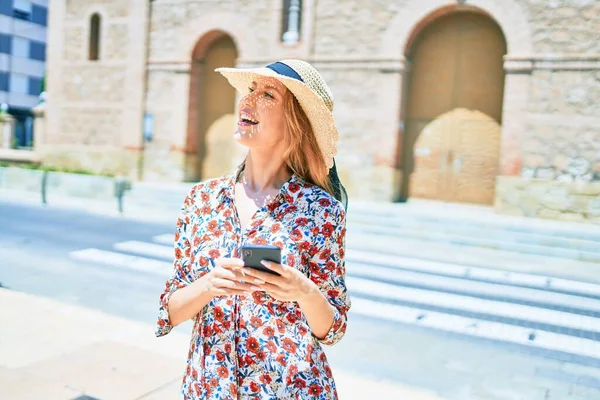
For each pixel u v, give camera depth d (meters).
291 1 14.33
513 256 9.56
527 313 6.26
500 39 12.54
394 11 12.99
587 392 4.15
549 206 11.72
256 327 1.52
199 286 1.51
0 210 12.05
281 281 1.36
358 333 5.36
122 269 7.44
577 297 7.01
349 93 13.58
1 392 3.34
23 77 46.47
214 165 16.08
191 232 1.69
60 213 12.05
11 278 6.68
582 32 11.32
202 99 16.14
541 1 11.57
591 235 9.87
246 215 1.65
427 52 13.27
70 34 17.22
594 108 11.32
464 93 12.97
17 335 4.43
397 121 13.16
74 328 4.69
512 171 11.99
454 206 13.09
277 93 1.65
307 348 1.54
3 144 23.58
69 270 7.25
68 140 17.44
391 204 13.13
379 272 8.02
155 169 16.28
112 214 12.23
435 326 5.69
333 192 1.79
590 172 11.41
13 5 44.91
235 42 15.00
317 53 13.85
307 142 1.67
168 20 15.81
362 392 3.73
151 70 16.16
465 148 13.01
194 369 1.57
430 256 9.30
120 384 3.56
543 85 11.69
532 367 4.66
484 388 4.15
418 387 4.11
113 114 16.67
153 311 5.62
